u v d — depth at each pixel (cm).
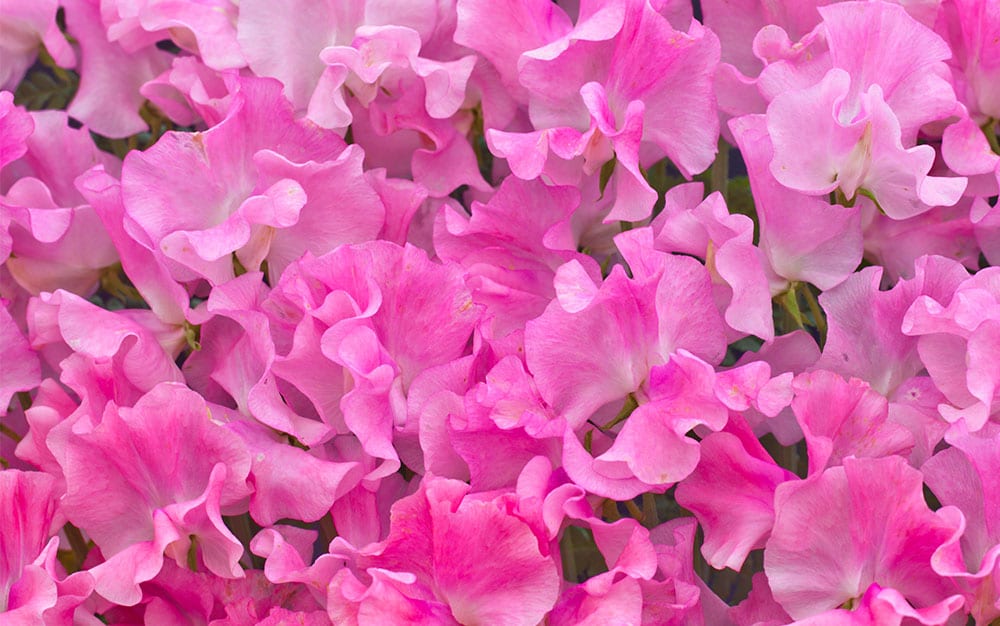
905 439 60
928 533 59
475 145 69
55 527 63
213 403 63
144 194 63
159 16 67
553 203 64
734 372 60
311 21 66
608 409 62
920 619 57
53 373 67
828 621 58
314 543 68
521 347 62
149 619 63
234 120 64
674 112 64
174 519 61
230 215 64
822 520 59
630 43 63
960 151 63
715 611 63
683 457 60
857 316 63
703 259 63
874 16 62
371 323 62
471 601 60
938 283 62
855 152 62
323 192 64
